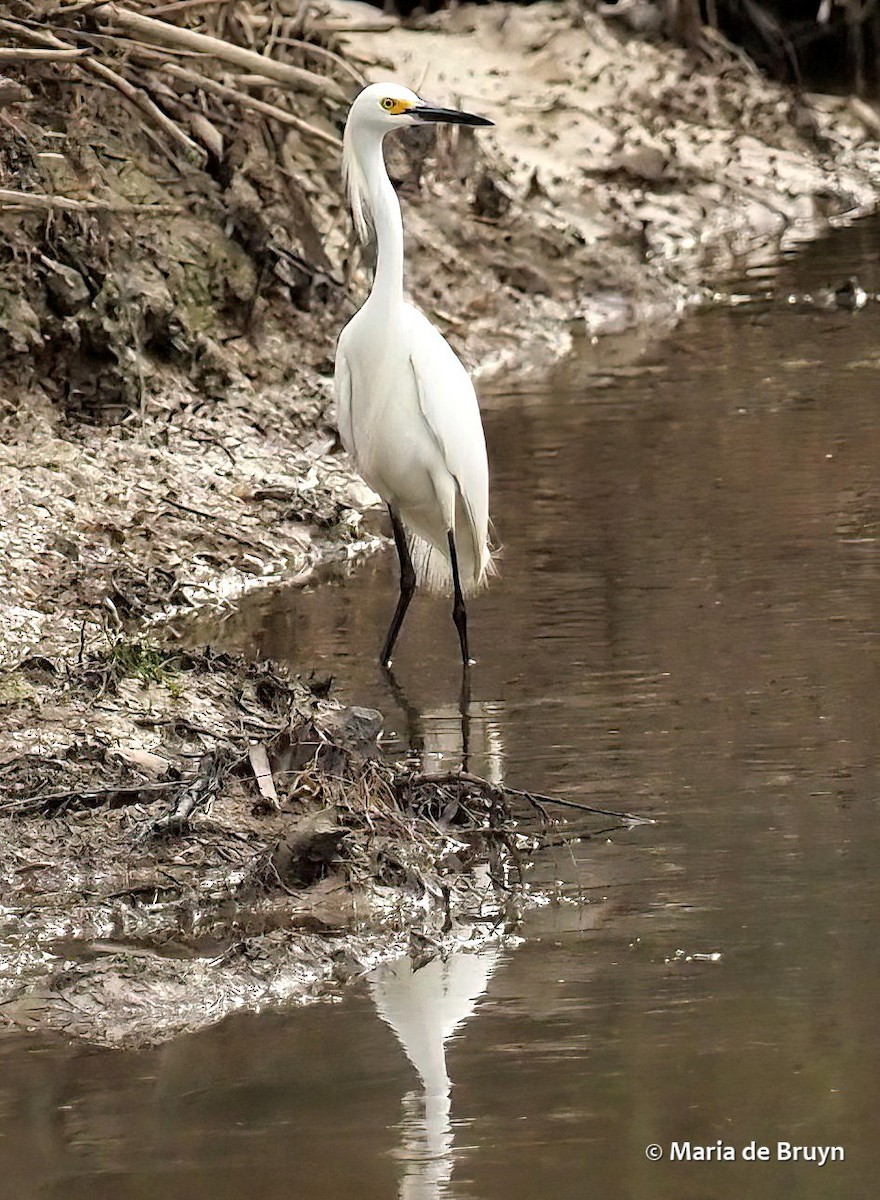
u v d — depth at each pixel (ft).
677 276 77.46
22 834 30.71
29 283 53.83
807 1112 21.84
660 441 55.01
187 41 58.34
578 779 32.83
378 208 39.27
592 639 40.16
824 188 90.79
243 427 55.16
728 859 29.27
